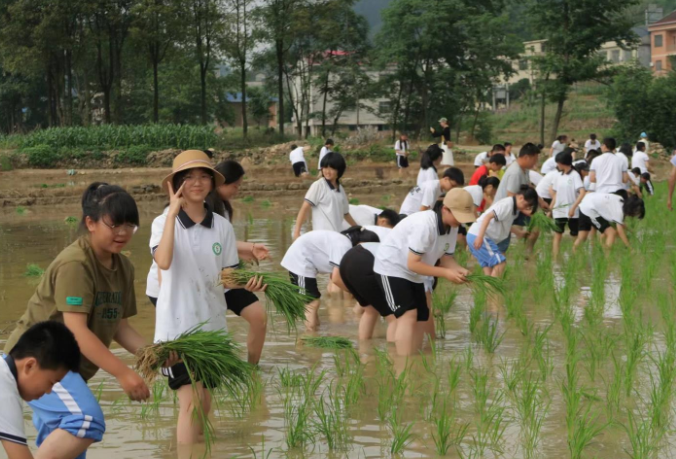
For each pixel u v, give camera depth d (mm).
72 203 26000
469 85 49281
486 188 12750
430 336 7703
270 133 46969
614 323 8352
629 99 43875
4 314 9219
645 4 96750
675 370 6422
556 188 13188
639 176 19469
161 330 5152
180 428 5145
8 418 3518
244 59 46625
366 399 6086
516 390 6199
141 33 42844
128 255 13609
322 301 10039
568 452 4961
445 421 5422
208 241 5199
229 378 4879
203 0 45094
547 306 9281
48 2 42875
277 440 5250
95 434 3934
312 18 47531
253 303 6277
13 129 60750
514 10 76938
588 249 13422
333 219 9594
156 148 34938
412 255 6934
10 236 17297
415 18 47031
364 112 68562
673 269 10672
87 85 54594
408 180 30797
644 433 5016
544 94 45375
